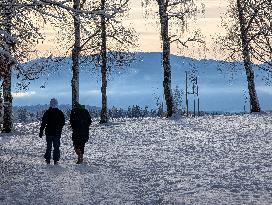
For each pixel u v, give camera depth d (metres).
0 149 19.23
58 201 8.54
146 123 29.72
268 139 17.66
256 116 29.53
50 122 13.98
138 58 32.59
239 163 12.22
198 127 25.08
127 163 13.71
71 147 19.94
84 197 8.88
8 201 8.55
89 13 8.62
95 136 23.98
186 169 11.86
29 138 25.12
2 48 8.59
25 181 10.81
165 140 20.14
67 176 11.52
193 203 7.85
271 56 33.88
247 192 8.48
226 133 21.12
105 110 33.38
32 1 8.49
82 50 28.02
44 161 14.81
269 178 9.75
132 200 8.46
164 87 32.41
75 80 28.42
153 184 10.01
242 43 34.41
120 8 8.84
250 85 34.81
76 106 14.49
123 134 24.00
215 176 10.47
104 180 10.84
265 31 33.12
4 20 8.73
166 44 31.80
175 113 32.50
